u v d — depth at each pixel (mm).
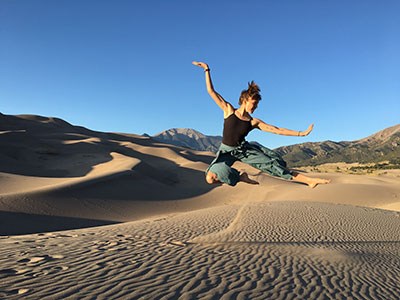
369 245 16484
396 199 52938
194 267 9297
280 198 56969
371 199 53375
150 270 8703
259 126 4773
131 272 8414
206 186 72125
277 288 8039
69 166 81812
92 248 11438
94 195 46438
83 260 9500
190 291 7281
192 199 59094
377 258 12984
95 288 7074
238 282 8219
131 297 6684
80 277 7785
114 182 54438
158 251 11258
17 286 6973
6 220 31797
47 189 42188
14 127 133000
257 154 4816
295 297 7562
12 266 8602
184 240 14328
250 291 7645
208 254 11211
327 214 27969
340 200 53594
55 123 157500
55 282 7328
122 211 43844
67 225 34312
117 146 118125
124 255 10383
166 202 53281
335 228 21609
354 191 56656
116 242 12852
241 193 63688
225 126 4844
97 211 41281
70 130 149250
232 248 12625
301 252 12750
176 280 7984
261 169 4781
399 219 28562
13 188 46312
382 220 27062
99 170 73375
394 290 8812
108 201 45844
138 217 42500
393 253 14750
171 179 76375
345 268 10664
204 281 8047
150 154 114562
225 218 24203
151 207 48656
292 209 30453
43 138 116188
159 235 15781
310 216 26344
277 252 12312
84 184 48281
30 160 83812
